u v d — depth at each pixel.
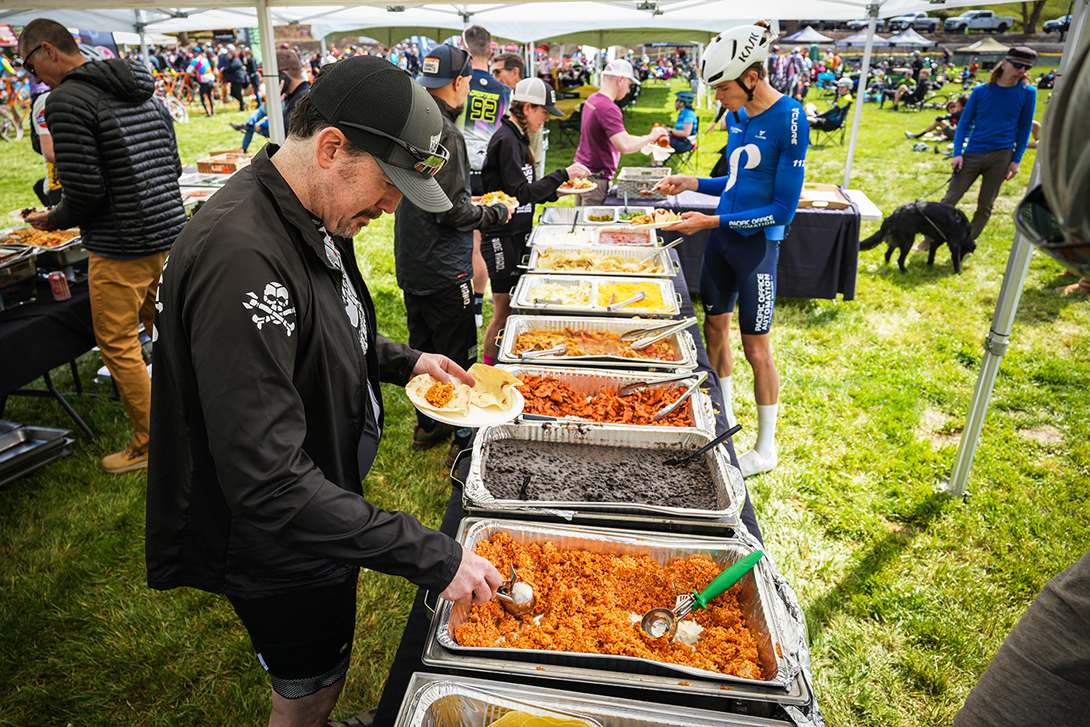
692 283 5.36
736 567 1.37
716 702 1.14
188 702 2.22
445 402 1.77
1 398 3.50
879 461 3.48
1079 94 0.52
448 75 2.71
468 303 3.16
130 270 3.02
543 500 1.67
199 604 2.61
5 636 2.43
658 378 2.28
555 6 6.12
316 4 3.53
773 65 17.33
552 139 12.68
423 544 1.12
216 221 1.08
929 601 2.61
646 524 1.57
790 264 5.25
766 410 3.29
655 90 21.75
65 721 2.15
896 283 5.96
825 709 2.21
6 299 3.27
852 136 6.12
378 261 6.34
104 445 3.61
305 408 1.26
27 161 10.55
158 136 3.00
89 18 6.13
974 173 6.14
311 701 1.53
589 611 1.36
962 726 1.01
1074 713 0.90
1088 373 4.38
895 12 5.66
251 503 1.03
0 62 11.88
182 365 1.16
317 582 1.37
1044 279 5.99
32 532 2.96
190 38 25.86
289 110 5.54
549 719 1.07
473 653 1.19
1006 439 3.72
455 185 2.80
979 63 22.52
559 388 2.28
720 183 3.64
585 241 3.97
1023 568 2.76
